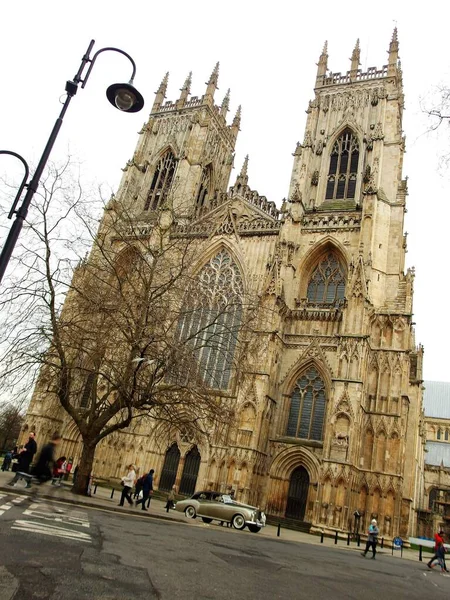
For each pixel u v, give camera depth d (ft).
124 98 83.30
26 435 233.55
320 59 313.73
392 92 285.23
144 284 149.89
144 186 332.60
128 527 92.17
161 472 215.10
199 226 275.80
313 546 138.31
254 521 145.79
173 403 142.41
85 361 153.38
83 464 140.15
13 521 69.36
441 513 429.38
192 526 124.16
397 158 262.06
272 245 249.75
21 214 60.49
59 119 68.54
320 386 217.77
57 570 47.47
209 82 361.51
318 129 292.61
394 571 112.06
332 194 271.90
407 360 213.05
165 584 50.55
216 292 244.83
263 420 203.72
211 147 355.97
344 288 237.45
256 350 193.57
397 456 195.21
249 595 52.70
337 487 183.62
